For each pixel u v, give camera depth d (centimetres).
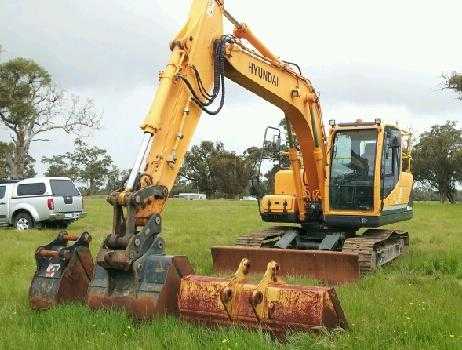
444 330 620
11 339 596
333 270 1037
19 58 5631
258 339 566
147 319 659
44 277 757
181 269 691
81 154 9444
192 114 839
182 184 9644
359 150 1216
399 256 1339
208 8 884
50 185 2091
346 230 1293
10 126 5741
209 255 1315
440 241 1747
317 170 1261
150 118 755
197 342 577
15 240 1639
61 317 671
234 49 947
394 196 1267
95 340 579
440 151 8038
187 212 3412
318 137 1247
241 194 8938
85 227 2181
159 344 569
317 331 583
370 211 1193
